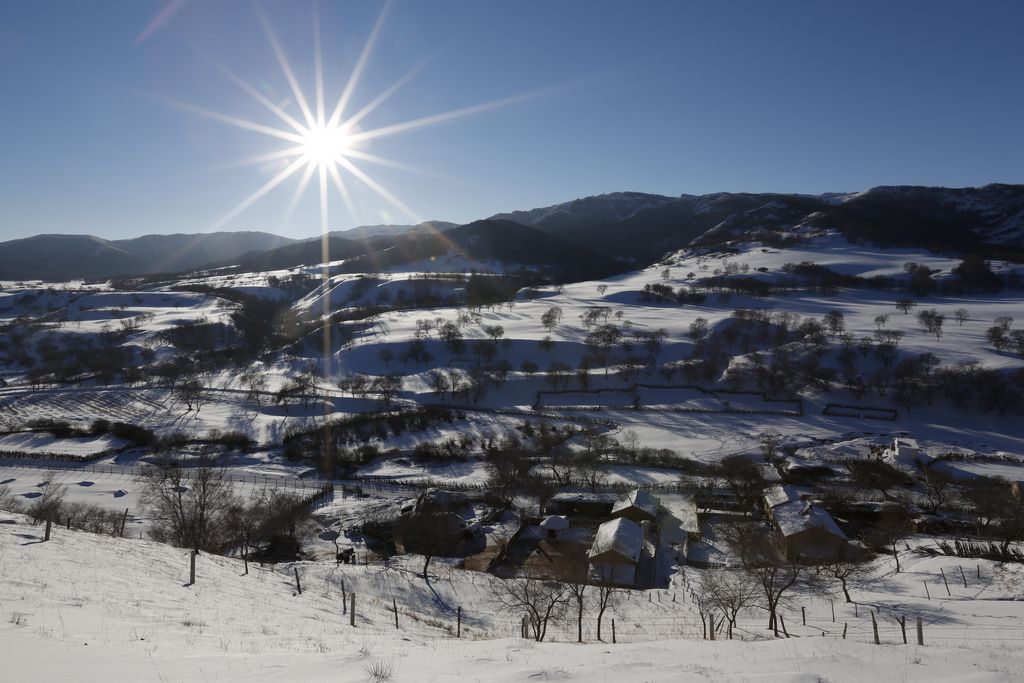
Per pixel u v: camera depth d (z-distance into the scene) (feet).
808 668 69.56
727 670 67.92
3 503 246.47
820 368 490.08
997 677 64.34
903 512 241.14
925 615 129.90
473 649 84.28
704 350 568.00
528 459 337.93
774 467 319.88
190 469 342.44
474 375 517.14
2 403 495.82
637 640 127.44
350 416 451.12
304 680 52.29
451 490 303.48
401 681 54.44
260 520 238.27
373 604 152.87
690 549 223.51
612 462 338.34
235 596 112.98
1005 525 181.88
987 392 420.77
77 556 111.96
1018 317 618.85
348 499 292.61
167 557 138.10
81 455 367.45
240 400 502.38
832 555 198.29
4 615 63.05
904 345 524.52
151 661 52.90
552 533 238.27
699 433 395.34
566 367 534.37
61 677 44.45
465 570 198.59
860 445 360.07
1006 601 135.95
